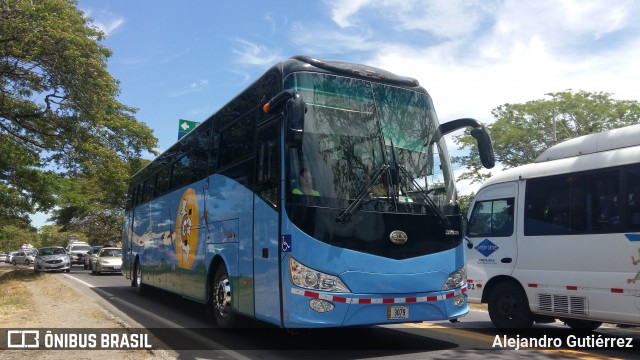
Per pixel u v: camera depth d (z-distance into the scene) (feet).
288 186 20.48
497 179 29.76
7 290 51.57
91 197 152.97
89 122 65.87
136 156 85.97
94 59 58.90
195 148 33.81
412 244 21.24
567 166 25.94
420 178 22.49
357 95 22.54
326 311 19.33
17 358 20.81
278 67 22.86
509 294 27.99
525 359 21.34
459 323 32.14
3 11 53.36
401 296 20.59
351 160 21.22
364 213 20.61
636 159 22.90
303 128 20.18
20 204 87.86
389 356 21.76
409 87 24.21
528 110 91.25
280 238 20.54
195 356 21.93
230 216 26.25
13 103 64.34
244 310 23.86
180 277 34.65
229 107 28.30
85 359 20.74
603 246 23.44
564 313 24.88
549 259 25.81
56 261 93.86
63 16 56.95
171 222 37.91
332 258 19.71
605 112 87.25
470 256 30.25
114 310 37.42
